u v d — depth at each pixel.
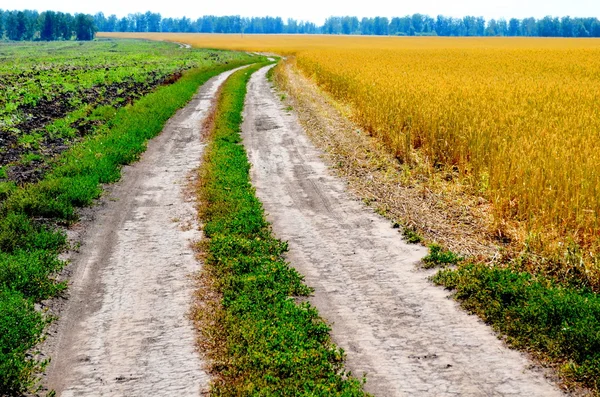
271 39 164.62
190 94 31.25
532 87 21.94
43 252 8.91
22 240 9.30
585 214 9.15
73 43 151.62
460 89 21.08
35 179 13.38
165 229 10.46
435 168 14.23
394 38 166.12
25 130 19.22
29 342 6.54
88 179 13.05
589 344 5.94
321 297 7.70
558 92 20.14
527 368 5.91
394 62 41.94
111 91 31.25
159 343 6.60
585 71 31.19
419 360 6.15
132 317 7.22
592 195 9.45
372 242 9.64
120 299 7.70
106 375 6.02
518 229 9.69
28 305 7.24
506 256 8.70
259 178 14.08
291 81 38.62
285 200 12.23
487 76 28.59
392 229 10.25
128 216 11.22
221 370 6.07
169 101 26.70
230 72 50.06
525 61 40.59
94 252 9.36
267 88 35.19
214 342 6.60
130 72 42.78
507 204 10.39
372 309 7.32
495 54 51.81
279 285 7.86
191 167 15.24
